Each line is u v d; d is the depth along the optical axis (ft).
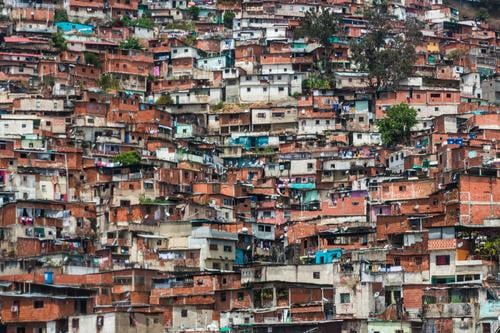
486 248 627.05
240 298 646.74
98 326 599.16
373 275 627.46
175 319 644.69
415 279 625.82
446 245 627.05
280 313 620.90
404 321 580.71
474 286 577.43
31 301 607.37
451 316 571.69
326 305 622.13
